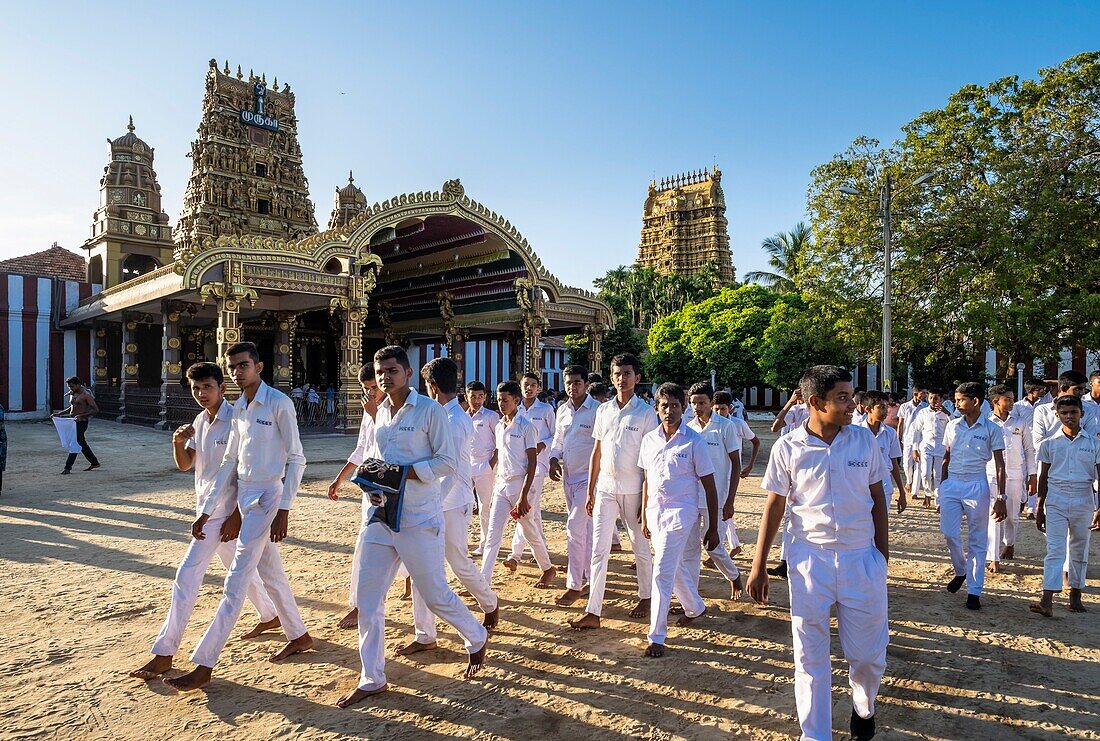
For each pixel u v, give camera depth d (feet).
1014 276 60.95
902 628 16.89
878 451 11.29
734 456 19.42
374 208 66.74
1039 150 64.23
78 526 27.45
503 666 14.38
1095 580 21.13
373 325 106.11
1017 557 24.20
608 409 17.76
